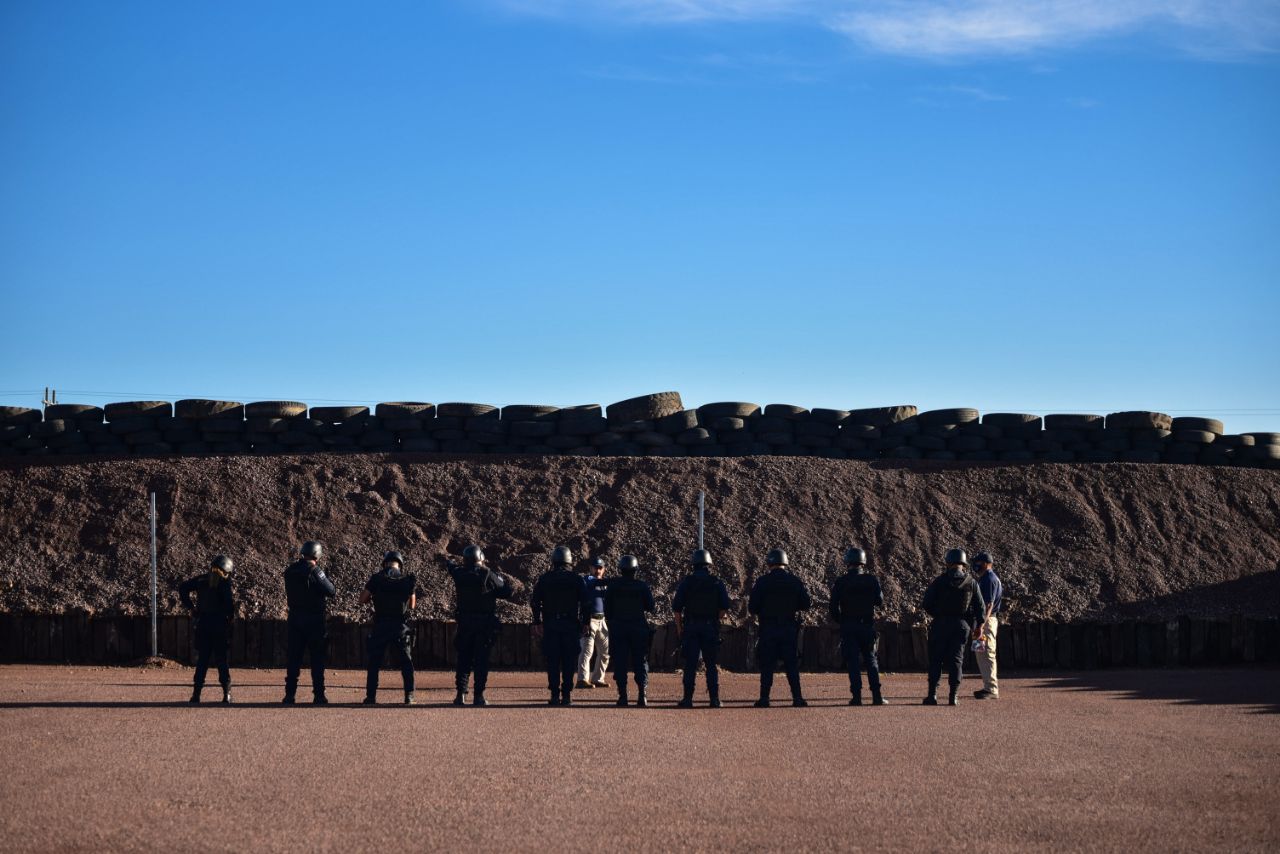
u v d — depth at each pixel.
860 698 17.77
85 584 27.67
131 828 9.00
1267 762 11.84
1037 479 32.47
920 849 8.46
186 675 23.08
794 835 8.84
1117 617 27.45
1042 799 10.06
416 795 10.16
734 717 15.88
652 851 8.41
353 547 29.19
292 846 8.52
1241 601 28.36
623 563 17.89
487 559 28.97
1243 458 34.78
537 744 13.00
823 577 28.28
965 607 17.56
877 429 34.16
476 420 33.91
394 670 24.73
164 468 32.12
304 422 34.19
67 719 14.77
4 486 31.42
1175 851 8.42
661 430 34.12
